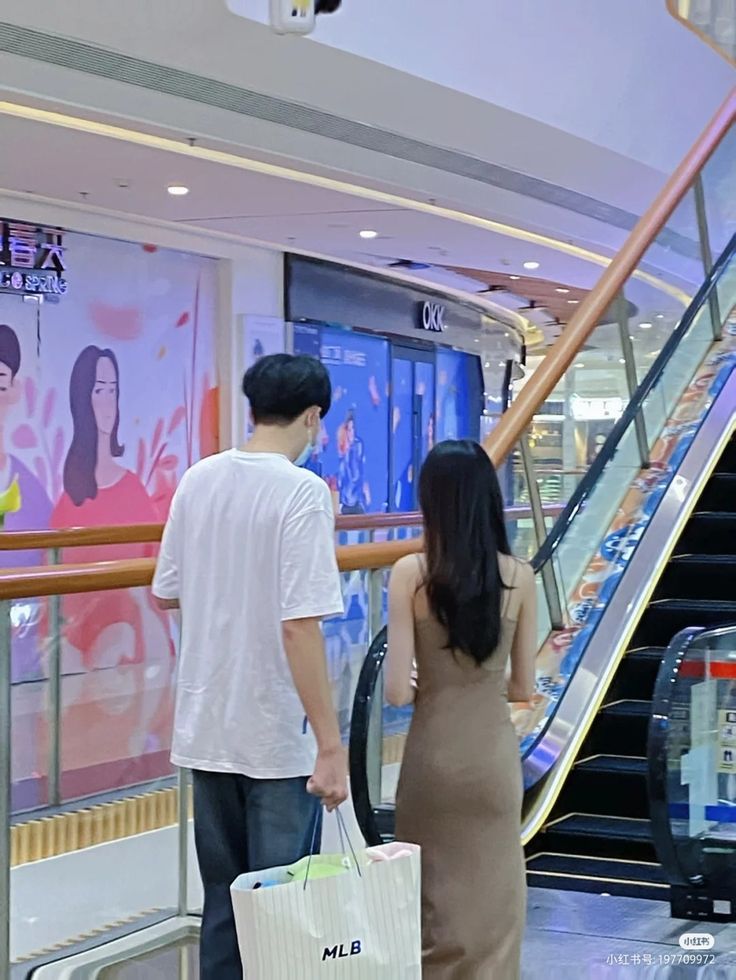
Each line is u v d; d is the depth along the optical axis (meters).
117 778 4.23
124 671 4.37
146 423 11.29
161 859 4.07
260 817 2.89
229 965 2.99
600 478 6.34
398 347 15.23
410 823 3.24
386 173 9.11
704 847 4.15
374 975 2.71
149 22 6.52
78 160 8.44
